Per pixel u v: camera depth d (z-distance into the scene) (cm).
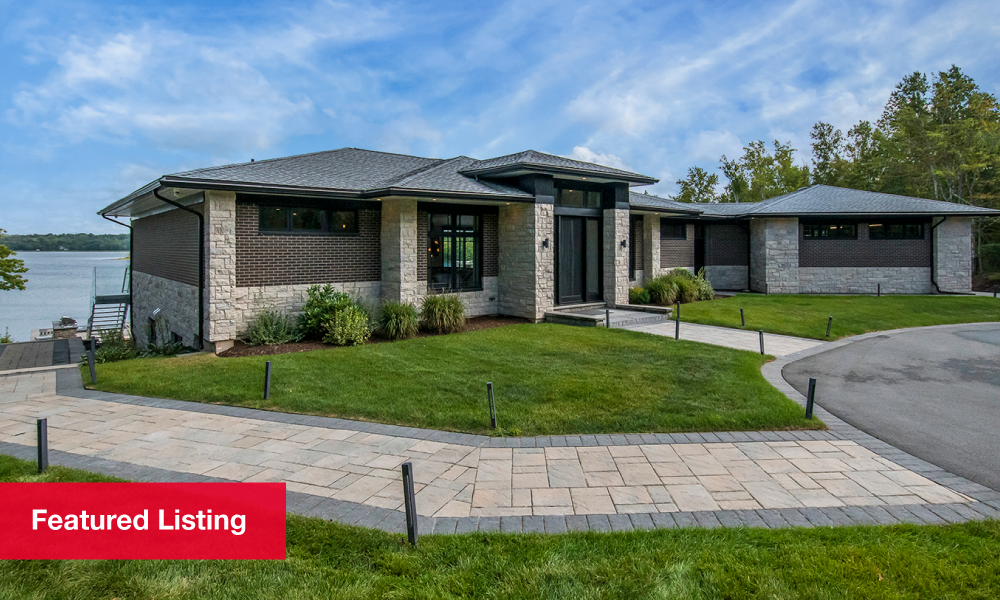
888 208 2372
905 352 1291
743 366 1062
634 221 2238
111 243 9131
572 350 1197
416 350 1186
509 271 1675
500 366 1043
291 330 1302
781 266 2458
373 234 1488
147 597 362
